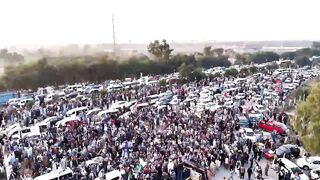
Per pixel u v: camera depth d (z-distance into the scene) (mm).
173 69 107125
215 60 128750
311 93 34500
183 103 52344
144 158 29391
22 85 75062
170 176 26516
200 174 27609
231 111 47344
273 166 31672
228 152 32031
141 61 99188
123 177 25625
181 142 33062
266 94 61938
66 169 26625
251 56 143500
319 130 31734
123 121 40125
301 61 136000
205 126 38656
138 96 60594
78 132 36094
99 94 62719
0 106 57469
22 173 27734
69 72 81750
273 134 38031
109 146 31812
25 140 34156
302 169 30906
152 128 37969
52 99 59094
